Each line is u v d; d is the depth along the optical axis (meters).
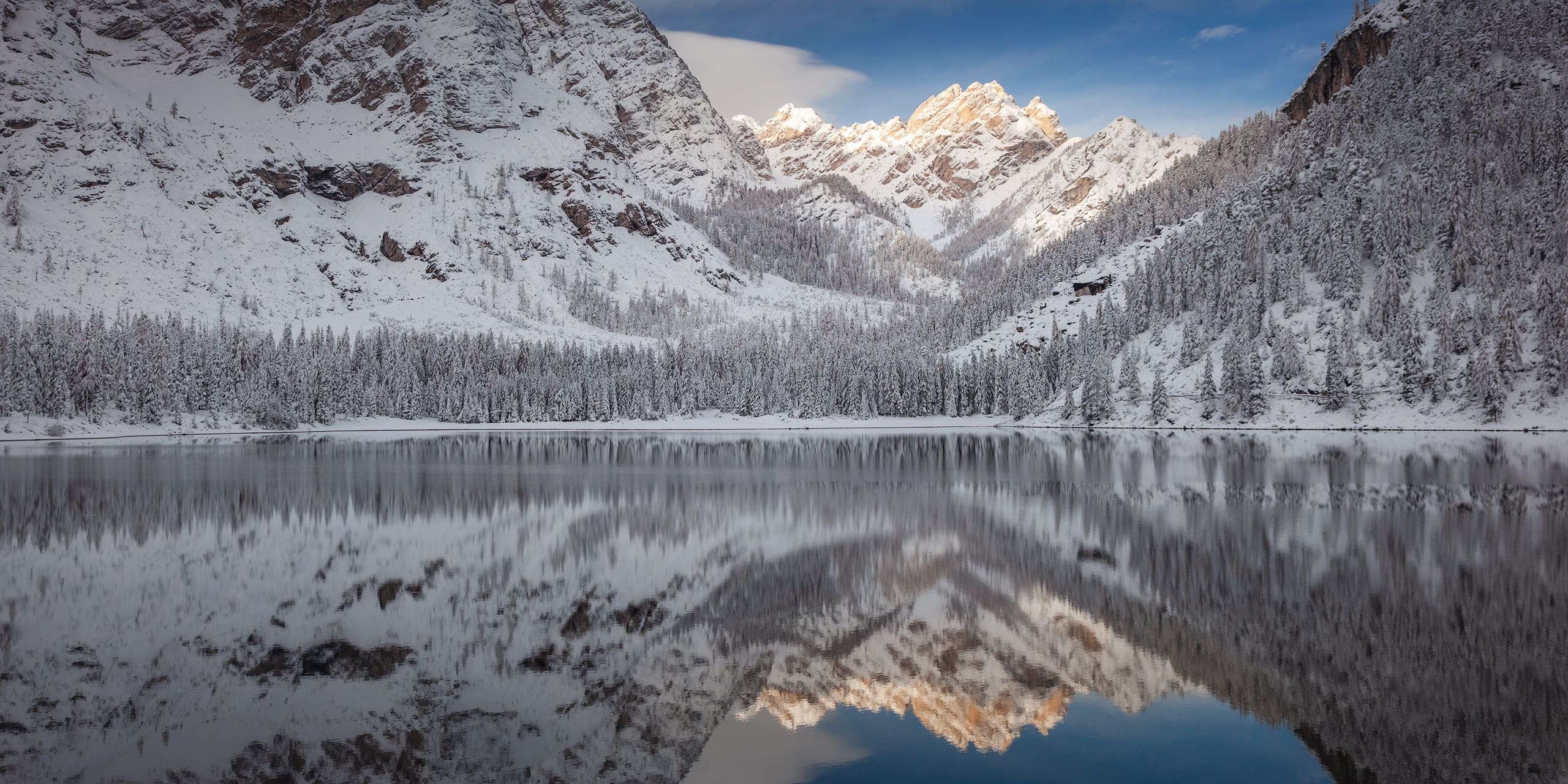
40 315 169.38
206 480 72.88
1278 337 150.00
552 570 35.59
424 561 37.62
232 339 196.50
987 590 30.86
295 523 48.75
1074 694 20.47
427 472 82.75
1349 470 69.50
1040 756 16.84
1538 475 63.62
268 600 30.39
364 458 101.69
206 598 30.66
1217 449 98.31
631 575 34.62
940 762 16.81
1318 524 42.69
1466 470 68.25
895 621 27.28
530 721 19.03
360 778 15.85
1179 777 15.65
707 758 17.03
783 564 36.66
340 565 36.81
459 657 23.81
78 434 144.50
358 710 19.64
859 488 65.56
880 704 20.27
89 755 16.78
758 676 22.33
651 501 58.56
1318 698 19.30
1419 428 123.69
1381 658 21.77
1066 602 28.78
